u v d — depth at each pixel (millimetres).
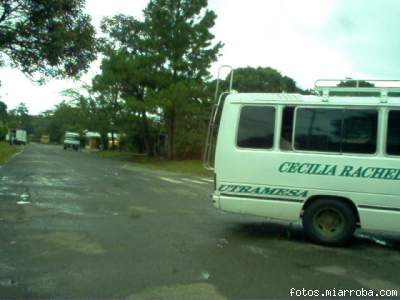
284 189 9023
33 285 6012
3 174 21750
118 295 5746
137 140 57844
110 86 42312
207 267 7082
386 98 8672
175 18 39000
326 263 7609
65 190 16234
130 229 9766
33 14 15695
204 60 39344
